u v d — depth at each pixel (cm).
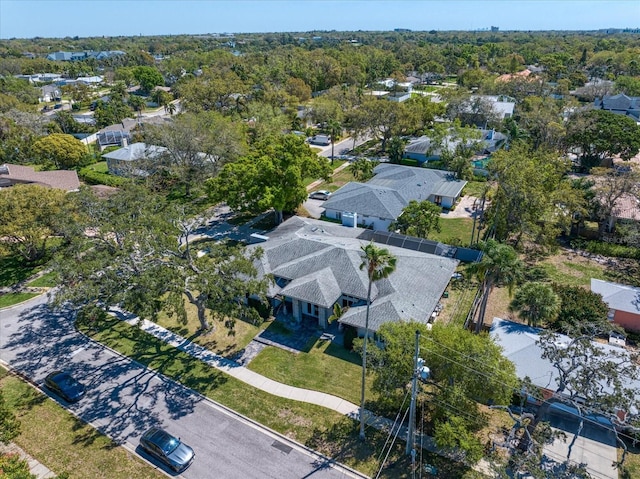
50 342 3709
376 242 4672
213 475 2483
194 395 3081
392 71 18262
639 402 2252
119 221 4175
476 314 3891
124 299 3212
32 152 8494
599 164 7444
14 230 4497
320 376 3206
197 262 3553
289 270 4025
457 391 2475
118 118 11575
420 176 6744
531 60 19800
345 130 10438
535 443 2289
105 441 2731
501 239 5016
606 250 4928
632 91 12062
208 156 7244
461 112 9300
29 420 2905
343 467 2509
